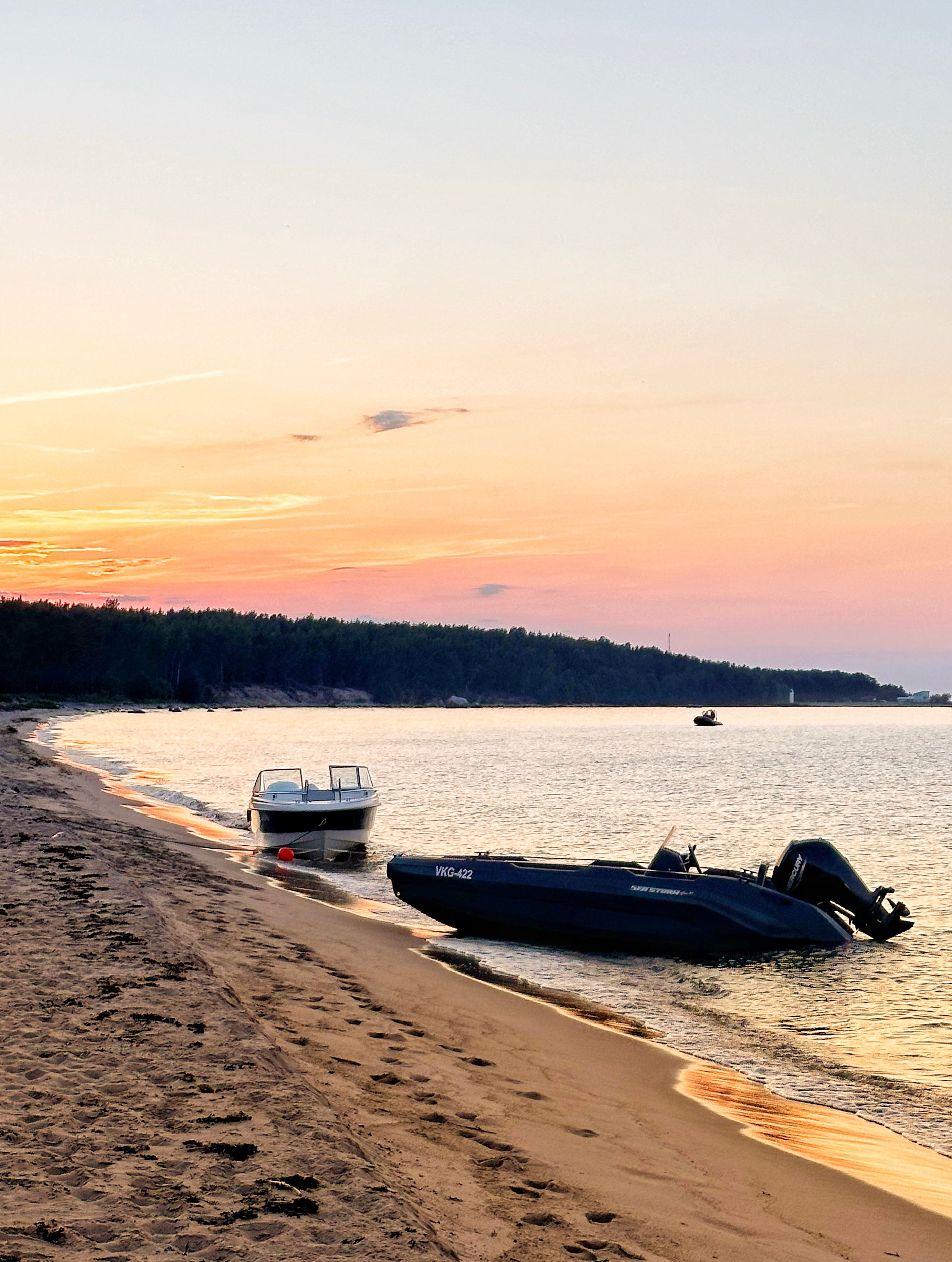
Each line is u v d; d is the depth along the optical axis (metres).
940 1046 11.77
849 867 17.47
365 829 26.09
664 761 74.12
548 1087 8.79
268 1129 5.94
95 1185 5.10
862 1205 6.95
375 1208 5.01
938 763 75.25
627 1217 5.98
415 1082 8.17
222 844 26.23
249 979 10.98
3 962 9.42
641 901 16.30
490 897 16.83
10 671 177.00
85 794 34.12
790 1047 11.57
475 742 101.62
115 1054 7.12
